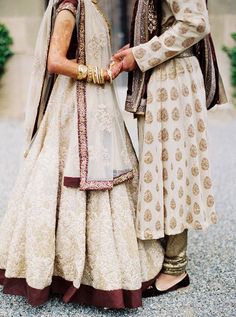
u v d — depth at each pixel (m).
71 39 2.39
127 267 2.40
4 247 2.51
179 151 2.45
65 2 2.34
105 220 2.38
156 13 2.39
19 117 7.11
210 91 2.63
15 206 2.50
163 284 2.65
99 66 2.43
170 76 2.41
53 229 2.36
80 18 2.36
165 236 2.67
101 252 2.37
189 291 2.70
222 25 6.86
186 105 2.44
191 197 2.52
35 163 2.46
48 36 2.39
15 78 7.09
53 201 2.37
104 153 2.39
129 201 2.51
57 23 2.33
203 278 2.85
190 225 2.54
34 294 2.35
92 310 2.49
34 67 2.47
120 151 2.46
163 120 2.43
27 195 2.41
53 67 2.32
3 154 5.40
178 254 2.64
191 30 2.31
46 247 2.35
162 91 2.42
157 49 2.35
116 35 7.88
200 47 2.54
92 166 2.37
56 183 2.38
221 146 5.60
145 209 2.45
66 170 2.37
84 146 2.37
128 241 2.43
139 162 2.52
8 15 6.93
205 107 2.52
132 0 7.80
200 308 2.54
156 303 2.58
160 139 2.43
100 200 2.39
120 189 2.45
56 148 2.41
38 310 2.50
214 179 4.60
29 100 2.50
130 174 2.48
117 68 2.39
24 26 6.95
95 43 2.40
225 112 7.00
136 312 2.49
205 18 2.33
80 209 2.37
